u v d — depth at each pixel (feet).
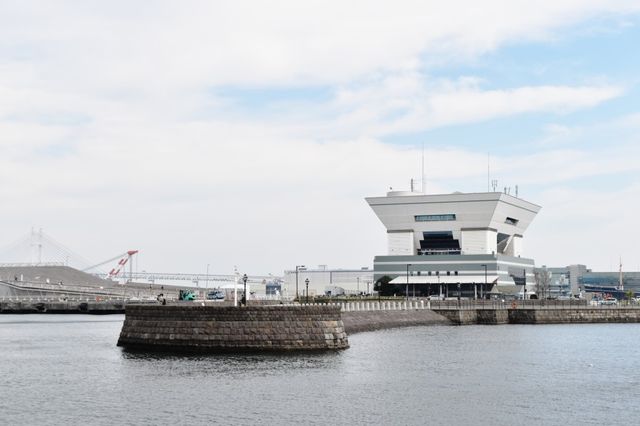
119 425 219.41
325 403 250.78
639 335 531.91
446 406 252.83
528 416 241.76
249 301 487.61
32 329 537.65
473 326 628.69
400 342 448.65
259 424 222.89
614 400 268.62
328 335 360.69
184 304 404.77
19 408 240.94
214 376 290.97
